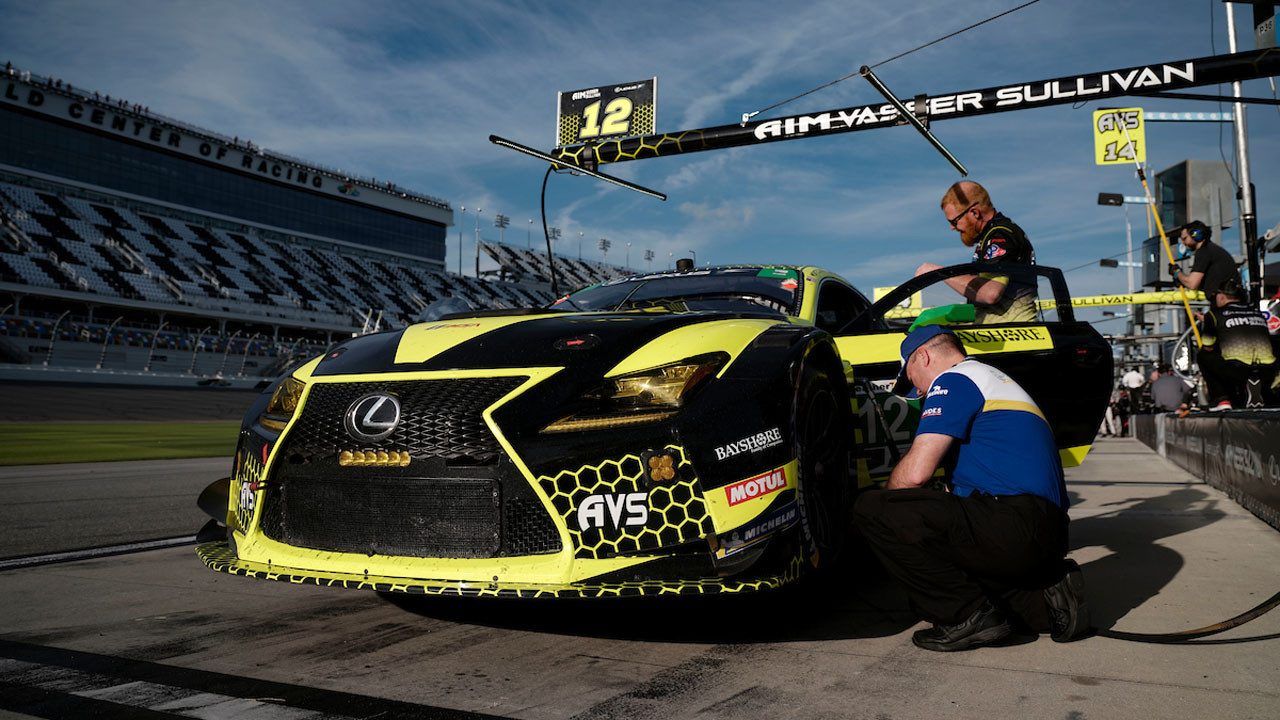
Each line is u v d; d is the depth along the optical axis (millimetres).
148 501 4477
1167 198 9914
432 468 1642
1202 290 4855
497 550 1614
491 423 1613
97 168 43969
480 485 1624
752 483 1628
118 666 1591
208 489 2143
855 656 1618
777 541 1647
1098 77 4918
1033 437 1724
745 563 1592
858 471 2156
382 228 57469
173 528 3518
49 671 1560
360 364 1855
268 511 1840
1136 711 1312
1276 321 5113
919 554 1647
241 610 2057
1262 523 3248
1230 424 4070
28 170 41500
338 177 54719
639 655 1630
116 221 43438
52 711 1338
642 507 1577
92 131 43750
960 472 1769
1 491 4977
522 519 1612
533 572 1569
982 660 1590
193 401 26266
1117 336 16266
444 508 1648
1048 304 2875
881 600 2090
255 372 40594
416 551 1662
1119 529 3215
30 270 35844
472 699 1389
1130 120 7918
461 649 1679
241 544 1847
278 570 1726
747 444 1641
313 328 44656
